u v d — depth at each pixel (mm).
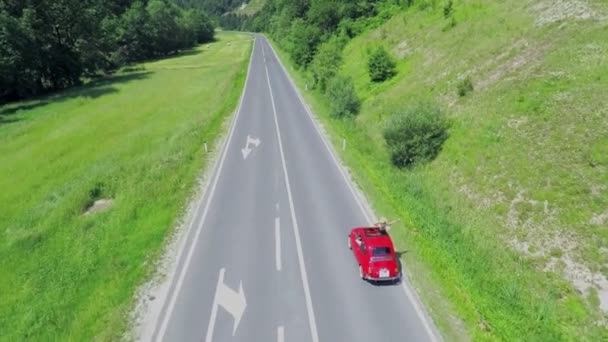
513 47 35562
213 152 34125
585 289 16750
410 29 57094
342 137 36750
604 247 17578
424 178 27750
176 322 15750
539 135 24516
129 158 34031
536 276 17969
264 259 19656
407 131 29484
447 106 33812
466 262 19141
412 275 18578
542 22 36250
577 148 22125
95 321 15883
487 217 22078
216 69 82188
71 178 30625
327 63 55688
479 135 27781
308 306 16688
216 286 17734
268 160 32094
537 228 19875
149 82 72188
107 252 20453
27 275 19125
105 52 91562
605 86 25141
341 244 20984
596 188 19688
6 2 70312
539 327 15398
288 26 108562
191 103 52781
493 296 17031
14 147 38812
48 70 74875
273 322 15812
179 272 18656
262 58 94875
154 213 24094
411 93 40250
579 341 14922
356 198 25797
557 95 26516
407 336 15219
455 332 15344
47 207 25969
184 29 137250
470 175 25516
